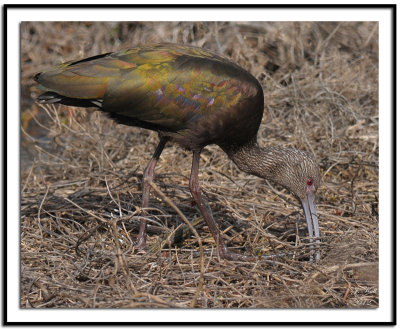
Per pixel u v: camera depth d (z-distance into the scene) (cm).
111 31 2039
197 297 1009
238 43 1945
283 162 1269
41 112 1881
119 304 974
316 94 1762
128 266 1097
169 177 1418
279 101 1752
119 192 1376
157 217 1285
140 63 1145
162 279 1066
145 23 2025
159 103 1143
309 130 1680
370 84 1850
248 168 1290
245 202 1395
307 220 1246
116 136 1703
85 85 1127
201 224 1312
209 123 1173
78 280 1080
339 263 1110
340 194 1460
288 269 1099
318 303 1017
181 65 1148
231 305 1022
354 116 1683
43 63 2012
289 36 1972
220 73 1162
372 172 1566
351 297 1056
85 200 1382
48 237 1246
